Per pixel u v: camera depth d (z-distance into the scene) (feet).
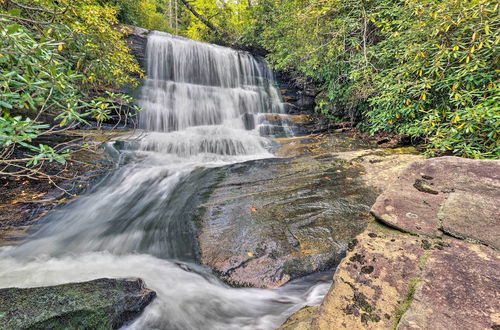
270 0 33.94
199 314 6.74
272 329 6.39
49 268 8.15
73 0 11.15
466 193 4.18
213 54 31.14
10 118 5.37
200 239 9.30
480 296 2.81
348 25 19.85
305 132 27.58
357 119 26.86
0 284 7.15
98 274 7.94
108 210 12.21
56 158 6.44
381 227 4.35
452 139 10.53
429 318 2.78
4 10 8.93
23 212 10.64
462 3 9.55
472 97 11.74
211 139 22.53
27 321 4.90
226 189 13.42
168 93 25.89
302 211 10.66
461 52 10.67
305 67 26.50
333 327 3.34
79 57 10.91
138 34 25.44
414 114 14.64
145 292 6.66
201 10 46.65
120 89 22.17
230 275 7.68
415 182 4.84
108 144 17.28
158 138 20.97
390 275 3.50
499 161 4.59
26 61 6.29
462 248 3.43
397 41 16.46
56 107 8.29
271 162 17.69
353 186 12.83
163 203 12.88
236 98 30.73
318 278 7.70
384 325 3.04
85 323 5.37
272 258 8.09
